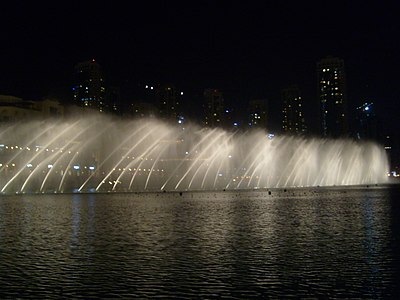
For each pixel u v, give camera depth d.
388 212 50.09
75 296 16.41
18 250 25.97
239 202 73.75
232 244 27.47
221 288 17.30
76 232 34.22
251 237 30.45
